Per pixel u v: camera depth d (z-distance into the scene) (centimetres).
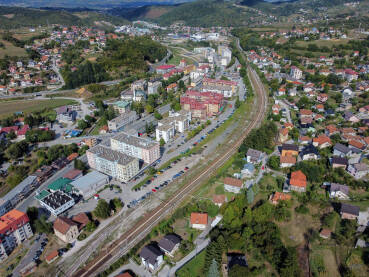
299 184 16575
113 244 13750
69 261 12925
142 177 18862
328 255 12375
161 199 16725
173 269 12406
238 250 13288
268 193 16825
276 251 12619
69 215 15588
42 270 12506
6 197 16375
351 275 11088
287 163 18988
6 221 13538
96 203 16550
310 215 14750
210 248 12719
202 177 18638
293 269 11600
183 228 14650
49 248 13650
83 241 13975
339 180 17050
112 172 18788
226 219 14562
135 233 14362
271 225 13975
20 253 13412
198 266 12500
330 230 13625
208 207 15550
